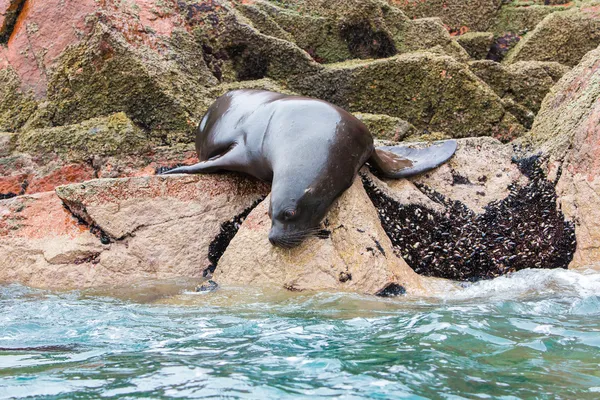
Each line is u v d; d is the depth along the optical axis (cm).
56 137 1460
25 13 1572
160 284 1071
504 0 1916
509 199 1193
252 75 1641
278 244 1030
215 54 1625
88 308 937
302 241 1034
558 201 1173
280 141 1109
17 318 882
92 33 1502
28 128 1514
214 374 617
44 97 1543
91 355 705
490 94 1541
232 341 739
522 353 671
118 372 635
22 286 1118
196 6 1636
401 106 1580
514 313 834
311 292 982
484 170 1236
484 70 1623
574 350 683
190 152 1464
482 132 1548
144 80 1474
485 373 612
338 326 792
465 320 785
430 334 733
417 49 1720
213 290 1008
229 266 1066
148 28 1548
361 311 872
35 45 1550
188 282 1081
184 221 1149
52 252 1137
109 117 1477
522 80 1619
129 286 1073
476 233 1144
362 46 1736
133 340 763
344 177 1070
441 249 1122
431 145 1274
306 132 1099
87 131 1457
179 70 1545
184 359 671
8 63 1568
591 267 1093
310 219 1036
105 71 1486
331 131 1095
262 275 1038
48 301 998
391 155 1245
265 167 1138
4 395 582
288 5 1770
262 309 899
